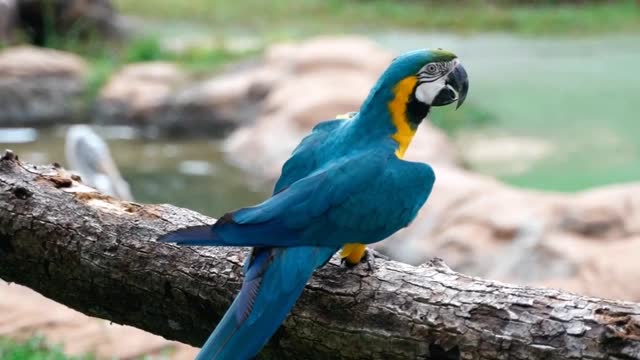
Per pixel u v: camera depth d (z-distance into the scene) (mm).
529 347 4836
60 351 8984
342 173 5082
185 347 9508
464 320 5012
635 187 13625
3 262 6184
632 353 4637
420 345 5094
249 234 4832
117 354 9281
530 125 21547
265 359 5574
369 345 5219
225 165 18953
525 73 26922
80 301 6094
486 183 14523
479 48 30656
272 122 19406
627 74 26609
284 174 5406
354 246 5297
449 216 13469
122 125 21516
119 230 5859
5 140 20656
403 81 5359
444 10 37312
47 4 27062
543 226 12844
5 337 9539
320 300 5312
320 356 5398
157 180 17891
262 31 32594
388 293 5223
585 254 12227
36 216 6012
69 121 21766
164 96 21469
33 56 22422
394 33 33188
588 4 38344
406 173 5219
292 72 21703
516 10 37406
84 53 26625
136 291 5801
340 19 35531
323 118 18953
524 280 12344
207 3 37406
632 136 20500
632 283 11477
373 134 5363
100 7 28375
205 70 22953
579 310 4848
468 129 21297
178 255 5672
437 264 5453
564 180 17625
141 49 25328
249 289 4852
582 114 22422
